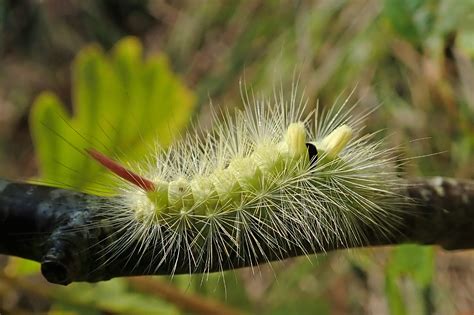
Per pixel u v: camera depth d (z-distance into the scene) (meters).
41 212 0.21
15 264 0.28
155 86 0.30
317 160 0.24
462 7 0.27
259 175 0.23
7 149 0.62
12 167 0.62
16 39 0.65
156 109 0.30
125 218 0.22
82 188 0.26
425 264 0.28
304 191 0.24
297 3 0.47
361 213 0.23
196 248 0.23
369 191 0.23
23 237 0.21
